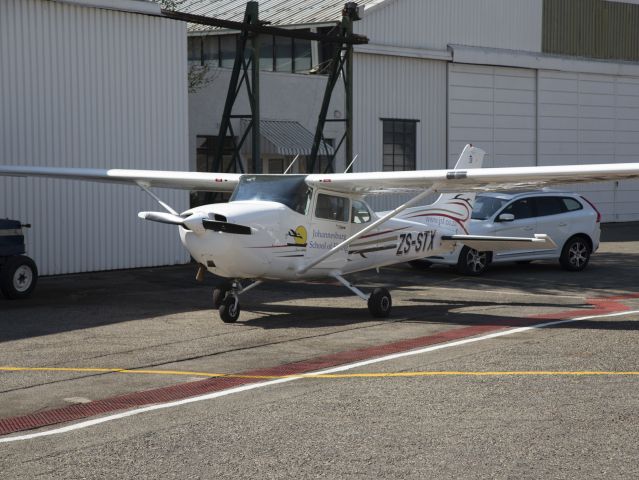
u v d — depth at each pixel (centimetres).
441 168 2733
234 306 1180
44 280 1656
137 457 616
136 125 1859
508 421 696
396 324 1173
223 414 725
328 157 2225
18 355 973
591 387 806
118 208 1822
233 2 2827
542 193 1792
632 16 3250
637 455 614
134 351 995
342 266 1262
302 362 934
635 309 1302
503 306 1336
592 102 3136
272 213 1152
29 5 1672
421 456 614
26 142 1677
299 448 634
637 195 3238
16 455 622
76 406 755
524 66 2916
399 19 2588
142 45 1862
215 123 2266
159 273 1777
